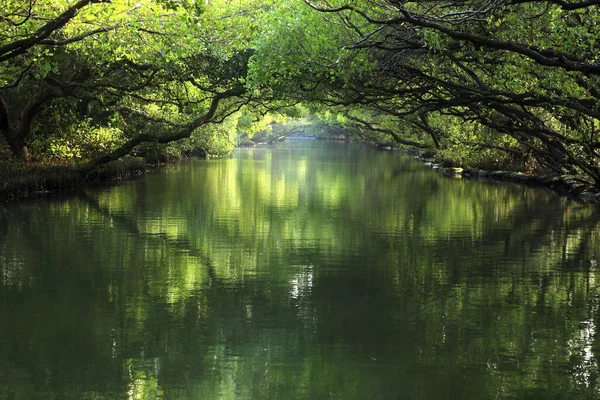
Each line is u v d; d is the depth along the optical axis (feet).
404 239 63.31
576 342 34.86
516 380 30.19
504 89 82.23
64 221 73.41
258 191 108.06
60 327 37.17
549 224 72.84
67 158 116.47
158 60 81.15
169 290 44.75
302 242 61.67
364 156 228.84
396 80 94.84
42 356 32.99
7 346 34.35
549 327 37.22
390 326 37.40
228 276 48.57
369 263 52.85
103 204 88.74
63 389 29.40
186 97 114.01
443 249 58.44
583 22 62.75
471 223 73.61
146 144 147.74
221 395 28.78
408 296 43.45
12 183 93.66
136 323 37.88
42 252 56.34
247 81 96.43
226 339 35.40
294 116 136.98
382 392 29.01
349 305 41.39
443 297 43.24
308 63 86.28
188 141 181.98
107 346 34.35
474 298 42.98
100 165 120.78
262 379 30.42
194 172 147.95
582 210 85.20
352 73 86.38
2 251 56.65
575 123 91.04
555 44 62.03
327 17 77.71
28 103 104.94
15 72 83.41
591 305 41.42
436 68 89.15
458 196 102.47
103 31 72.38
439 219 76.74
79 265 51.67
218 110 128.77
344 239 63.36
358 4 57.00
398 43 74.59
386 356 33.01
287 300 42.55
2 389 29.32
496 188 115.96
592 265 52.16
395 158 217.36
